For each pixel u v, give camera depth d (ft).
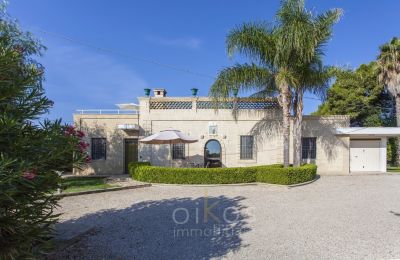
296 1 50.98
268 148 68.54
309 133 69.77
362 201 37.22
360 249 20.57
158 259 19.01
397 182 53.93
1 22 44.42
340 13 51.19
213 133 68.74
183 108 69.67
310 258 19.11
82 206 34.58
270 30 55.06
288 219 28.68
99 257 19.17
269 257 19.29
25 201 14.23
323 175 63.93
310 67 54.75
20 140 13.48
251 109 69.00
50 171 15.78
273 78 58.18
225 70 56.90
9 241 13.82
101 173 70.79
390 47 85.46
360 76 109.60
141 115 70.08
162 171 52.13
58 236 22.44
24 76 15.07
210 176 51.49
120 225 26.61
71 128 17.11
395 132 68.95
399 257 19.12
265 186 49.88
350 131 68.69
